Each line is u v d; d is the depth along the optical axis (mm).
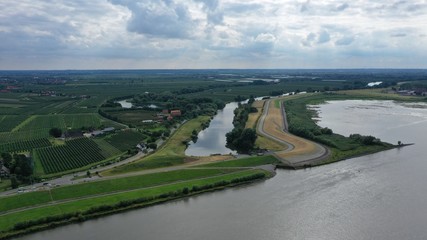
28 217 140125
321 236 128500
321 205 151875
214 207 153125
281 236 128875
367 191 165125
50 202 154250
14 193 160750
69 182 174375
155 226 137625
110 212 148875
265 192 167875
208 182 175875
